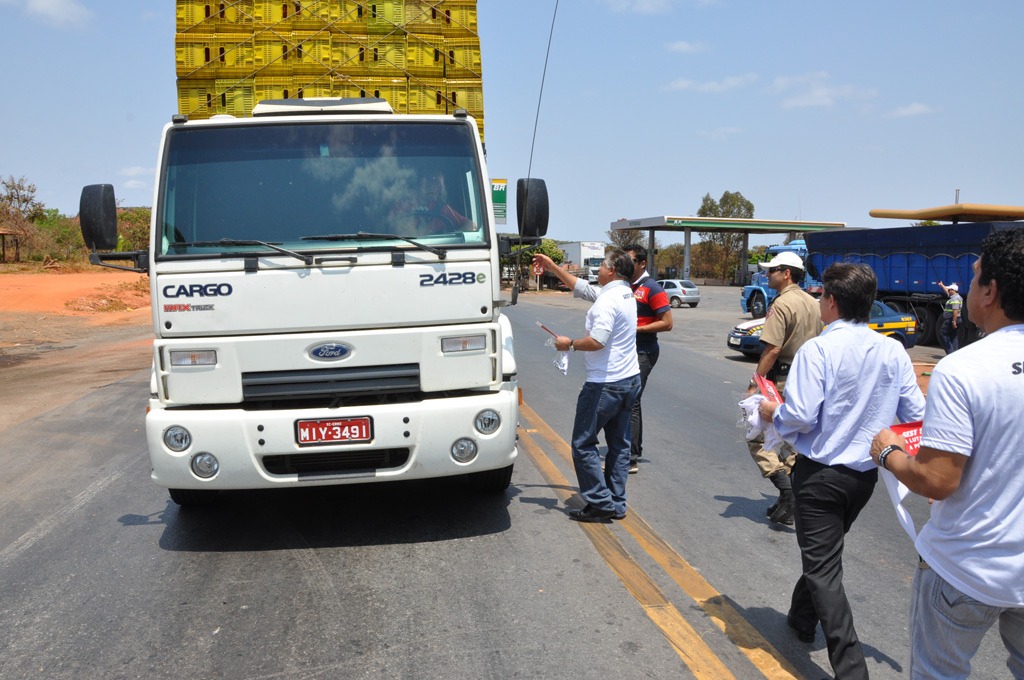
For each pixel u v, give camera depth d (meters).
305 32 6.84
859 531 5.56
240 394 4.79
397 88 6.94
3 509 6.14
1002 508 2.39
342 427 4.80
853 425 3.40
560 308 37.53
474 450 4.99
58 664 3.70
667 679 3.53
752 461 7.47
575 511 5.78
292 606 4.29
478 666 3.63
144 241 51.41
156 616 4.20
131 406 10.69
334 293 4.79
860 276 3.43
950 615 2.52
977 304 2.51
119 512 6.01
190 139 5.05
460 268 4.92
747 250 68.19
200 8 6.74
